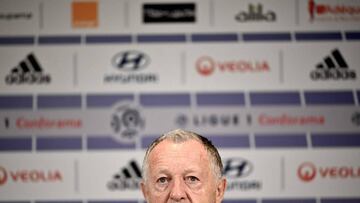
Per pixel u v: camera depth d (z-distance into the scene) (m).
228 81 6.08
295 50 6.11
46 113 6.05
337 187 5.97
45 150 6.02
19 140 6.03
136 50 6.11
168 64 6.09
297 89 6.07
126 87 6.08
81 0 6.16
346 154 5.99
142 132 6.03
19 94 6.07
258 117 6.04
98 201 5.98
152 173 3.14
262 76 6.08
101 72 6.09
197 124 6.03
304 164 5.99
